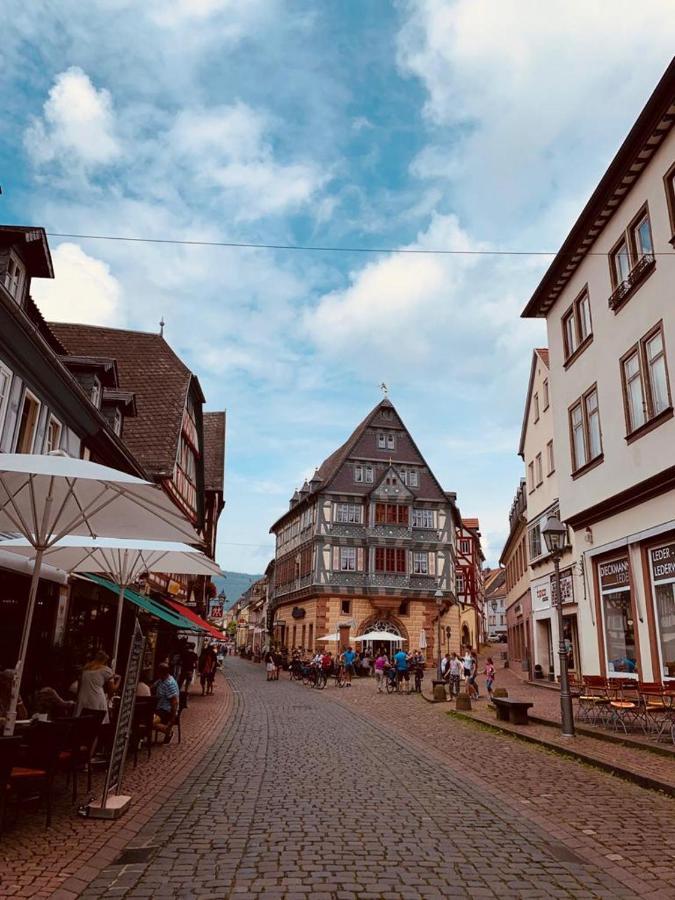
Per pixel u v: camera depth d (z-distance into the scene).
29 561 10.93
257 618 76.81
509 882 5.15
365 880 5.14
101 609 19.61
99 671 9.85
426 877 5.23
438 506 44.75
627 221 14.98
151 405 26.36
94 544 10.70
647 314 14.01
